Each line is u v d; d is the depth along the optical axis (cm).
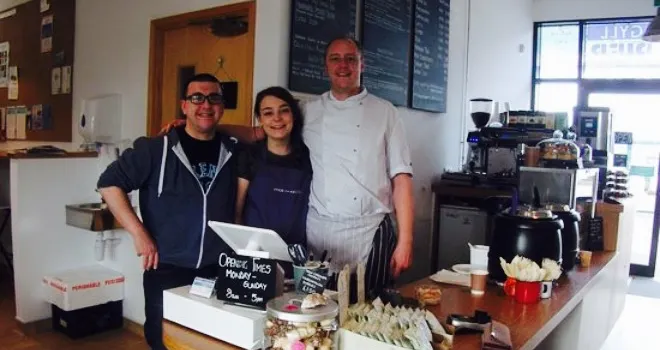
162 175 210
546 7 648
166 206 211
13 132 545
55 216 368
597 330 300
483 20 536
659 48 602
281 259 175
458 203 464
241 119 327
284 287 174
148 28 375
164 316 172
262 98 221
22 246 354
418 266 450
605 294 312
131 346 344
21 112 530
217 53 342
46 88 490
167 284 210
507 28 594
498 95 583
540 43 657
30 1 506
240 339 150
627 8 602
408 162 244
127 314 373
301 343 133
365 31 358
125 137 401
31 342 346
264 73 303
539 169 296
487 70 553
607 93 629
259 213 225
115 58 407
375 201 237
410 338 133
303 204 231
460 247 454
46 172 362
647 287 563
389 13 382
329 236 231
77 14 446
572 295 213
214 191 214
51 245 367
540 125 435
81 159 379
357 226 234
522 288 201
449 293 212
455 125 498
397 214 238
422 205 451
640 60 613
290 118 221
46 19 484
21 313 358
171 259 210
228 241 175
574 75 644
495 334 153
